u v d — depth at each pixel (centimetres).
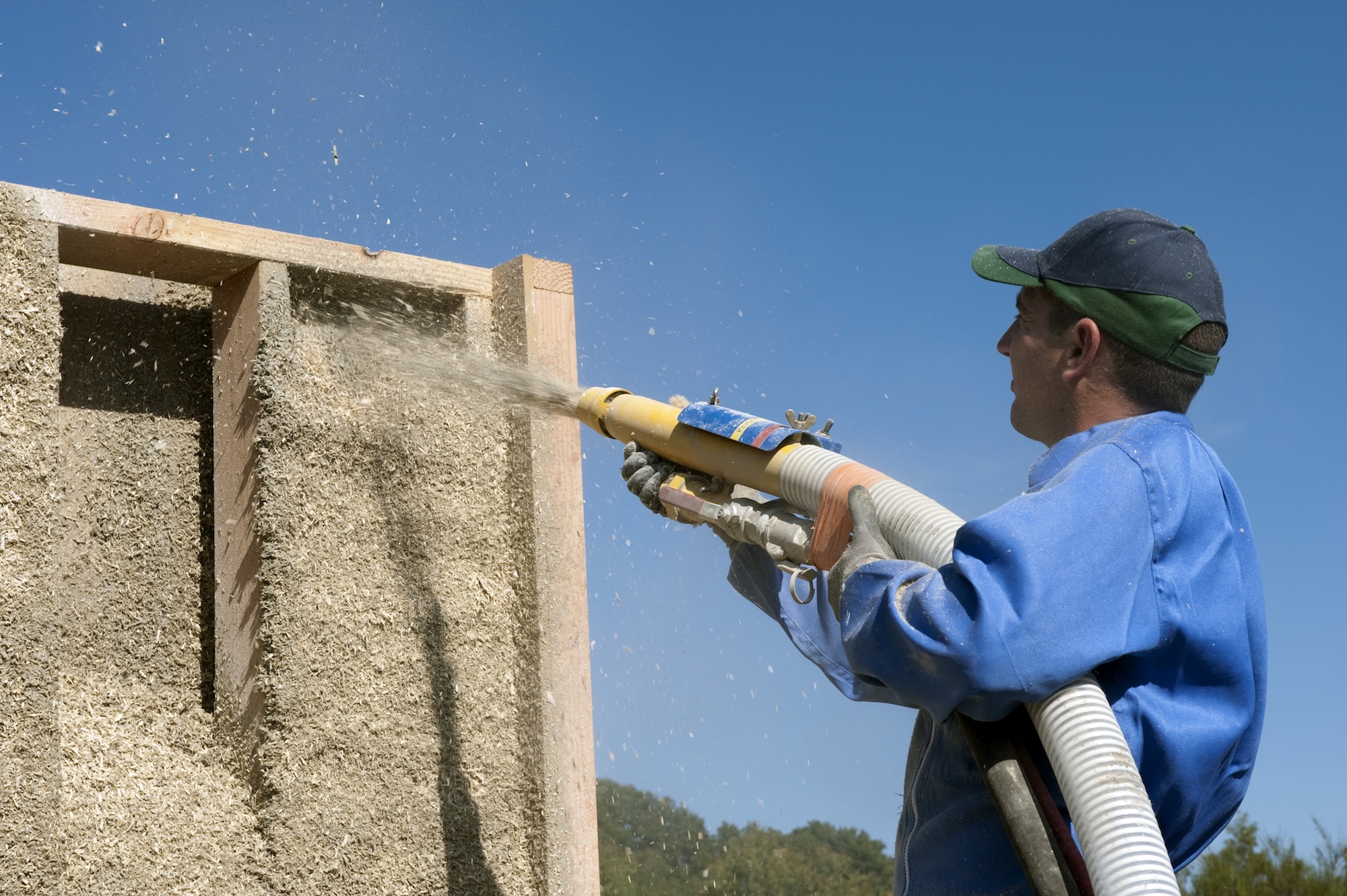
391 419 253
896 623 133
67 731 211
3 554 183
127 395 243
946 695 132
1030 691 128
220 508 238
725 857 1050
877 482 166
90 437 236
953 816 150
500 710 254
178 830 207
